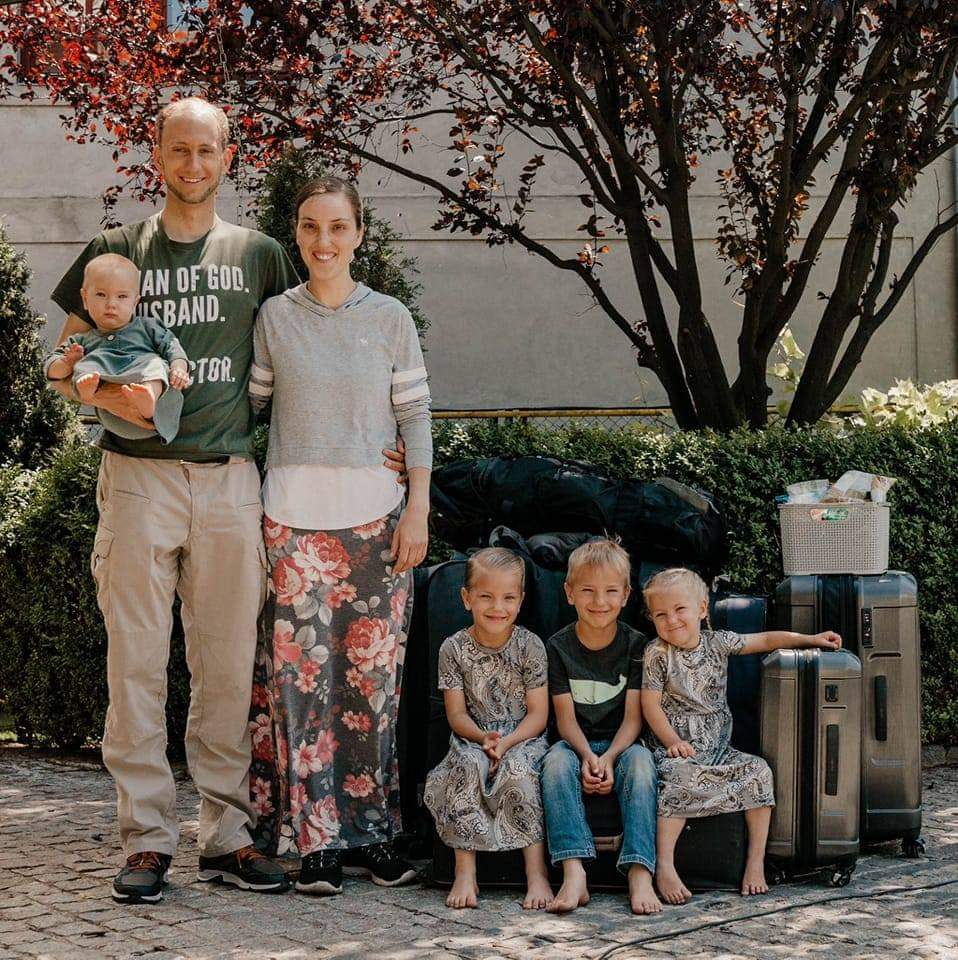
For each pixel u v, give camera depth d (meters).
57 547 5.91
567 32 5.79
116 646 3.68
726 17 6.85
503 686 3.96
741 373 7.11
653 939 3.25
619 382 9.72
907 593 4.18
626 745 3.87
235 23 6.78
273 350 3.82
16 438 7.27
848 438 5.72
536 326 9.74
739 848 3.76
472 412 9.38
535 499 4.54
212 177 3.76
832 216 6.82
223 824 3.79
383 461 3.85
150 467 3.70
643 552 4.53
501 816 3.70
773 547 5.55
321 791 3.80
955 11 6.07
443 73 8.62
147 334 3.71
